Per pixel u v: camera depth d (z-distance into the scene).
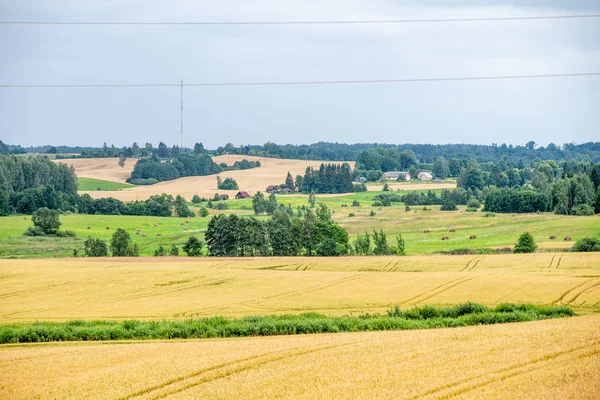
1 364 64.06
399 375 53.56
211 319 92.38
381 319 90.06
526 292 113.88
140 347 71.62
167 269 153.25
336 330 86.44
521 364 55.19
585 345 60.81
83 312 104.56
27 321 96.25
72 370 61.06
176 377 56.47
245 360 61.84
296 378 54.28
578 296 109.44
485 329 73.62
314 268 162.88
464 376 52.31
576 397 45.78
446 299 110.38
